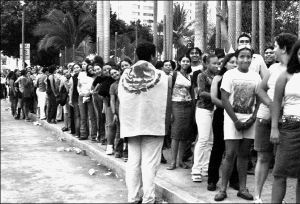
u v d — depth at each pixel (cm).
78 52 2492
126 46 3134
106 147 1017
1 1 3859
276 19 1723
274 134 518
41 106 1642
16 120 1783
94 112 1102
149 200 613
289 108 513
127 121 611
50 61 3928
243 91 579
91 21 3225
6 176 796
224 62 616
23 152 1049
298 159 509
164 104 610
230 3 1460
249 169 754
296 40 543
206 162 716
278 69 551
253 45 1474
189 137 786
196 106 698
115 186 736
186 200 590
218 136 633
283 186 523
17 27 3844
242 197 602
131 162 627
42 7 3775
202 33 1285
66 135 1249
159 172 761
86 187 727
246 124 576
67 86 1302
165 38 1634
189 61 760
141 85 605
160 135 609
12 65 4516
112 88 864
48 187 723
